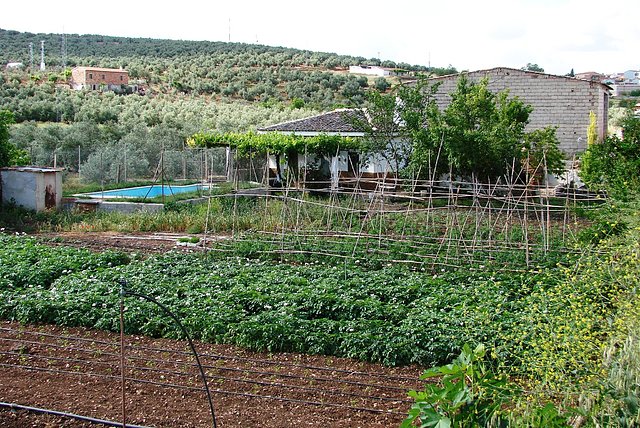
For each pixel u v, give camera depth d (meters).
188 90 81.69
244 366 12.87
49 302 15.42
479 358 7.41
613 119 64.62
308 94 82.12
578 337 9.62
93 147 47.00
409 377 12.35
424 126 35.66
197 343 14.09
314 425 10.41
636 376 7.46
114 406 10.95
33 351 13.49
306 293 16.05
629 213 17.28
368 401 11.36
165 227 28.48
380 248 22.44
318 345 13.52
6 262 19.23
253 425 10.36
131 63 96.94
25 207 30.33
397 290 16.97
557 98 41.56
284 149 36.06
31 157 41.19
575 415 7.95
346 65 109.25
